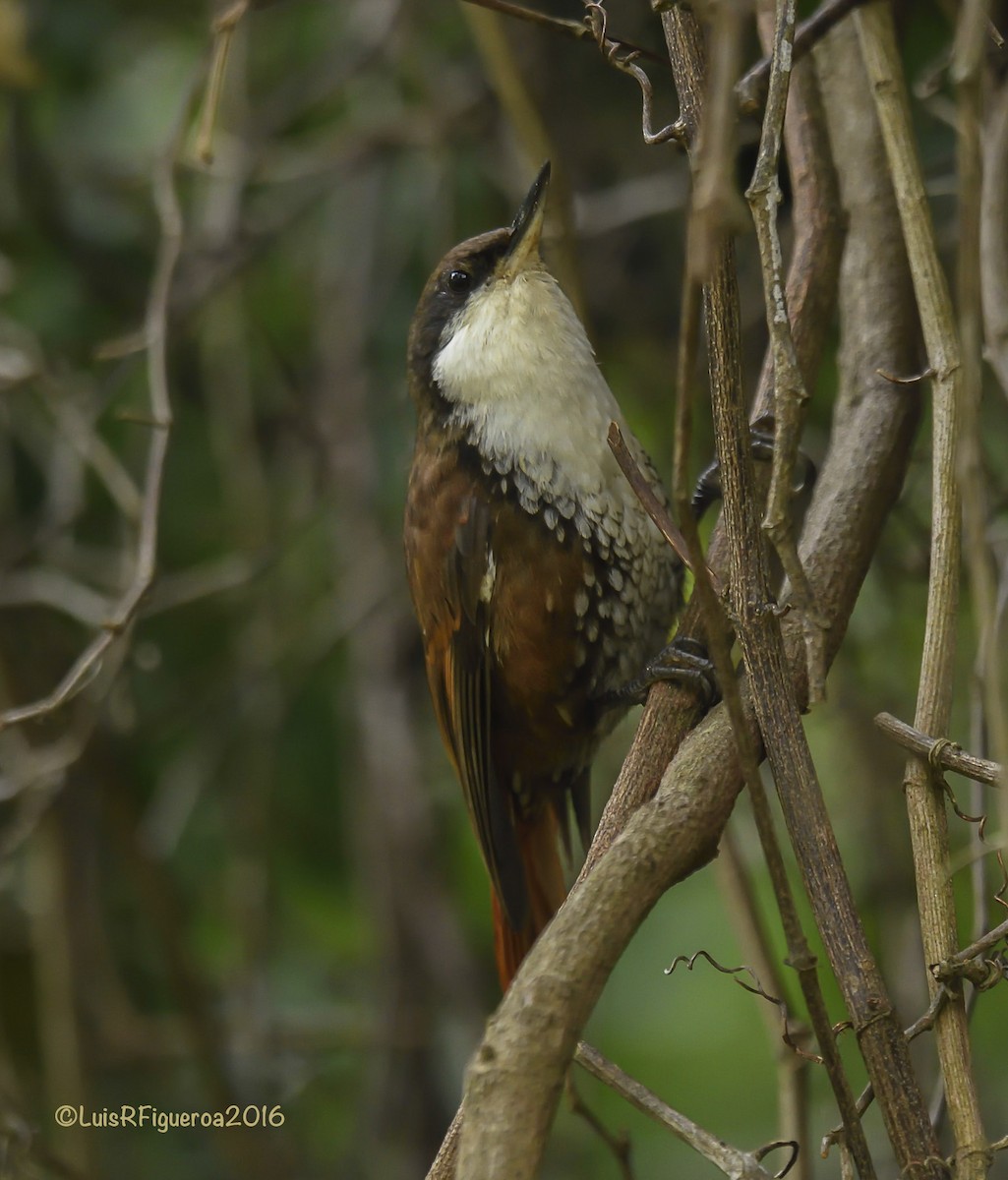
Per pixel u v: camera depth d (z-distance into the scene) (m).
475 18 7.93
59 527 9.68
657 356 10.34
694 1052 11.66
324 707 11.19
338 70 10.36
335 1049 10.52
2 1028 9.92
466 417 7.74
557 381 7.57
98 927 10.19
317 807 11.20
